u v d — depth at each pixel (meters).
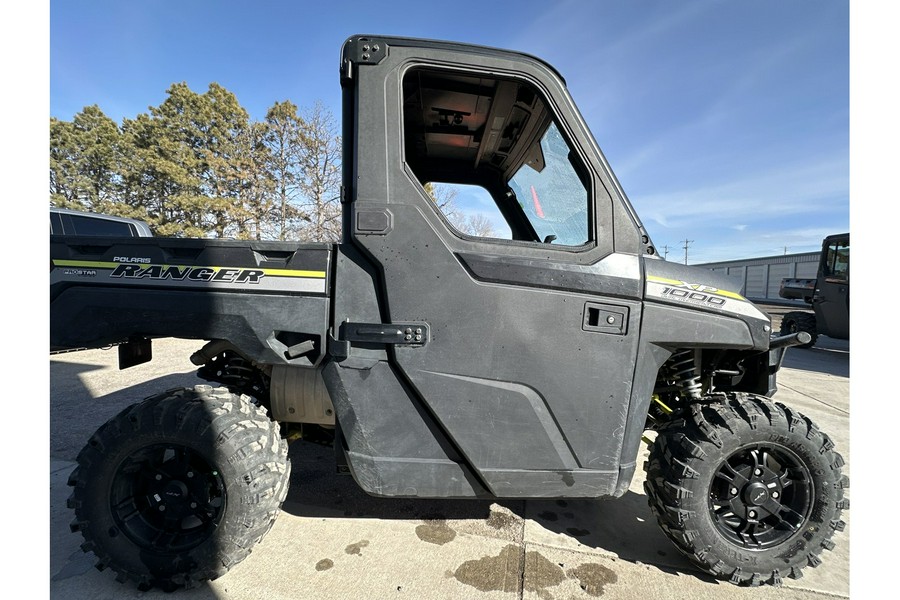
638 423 1.69
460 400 1.61
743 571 1.77
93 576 1.75
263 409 1.81
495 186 2.76
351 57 1.59
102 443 1.61
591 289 1.62
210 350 1.98
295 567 1.83
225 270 1.67
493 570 1.85
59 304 1.69
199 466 1.71
